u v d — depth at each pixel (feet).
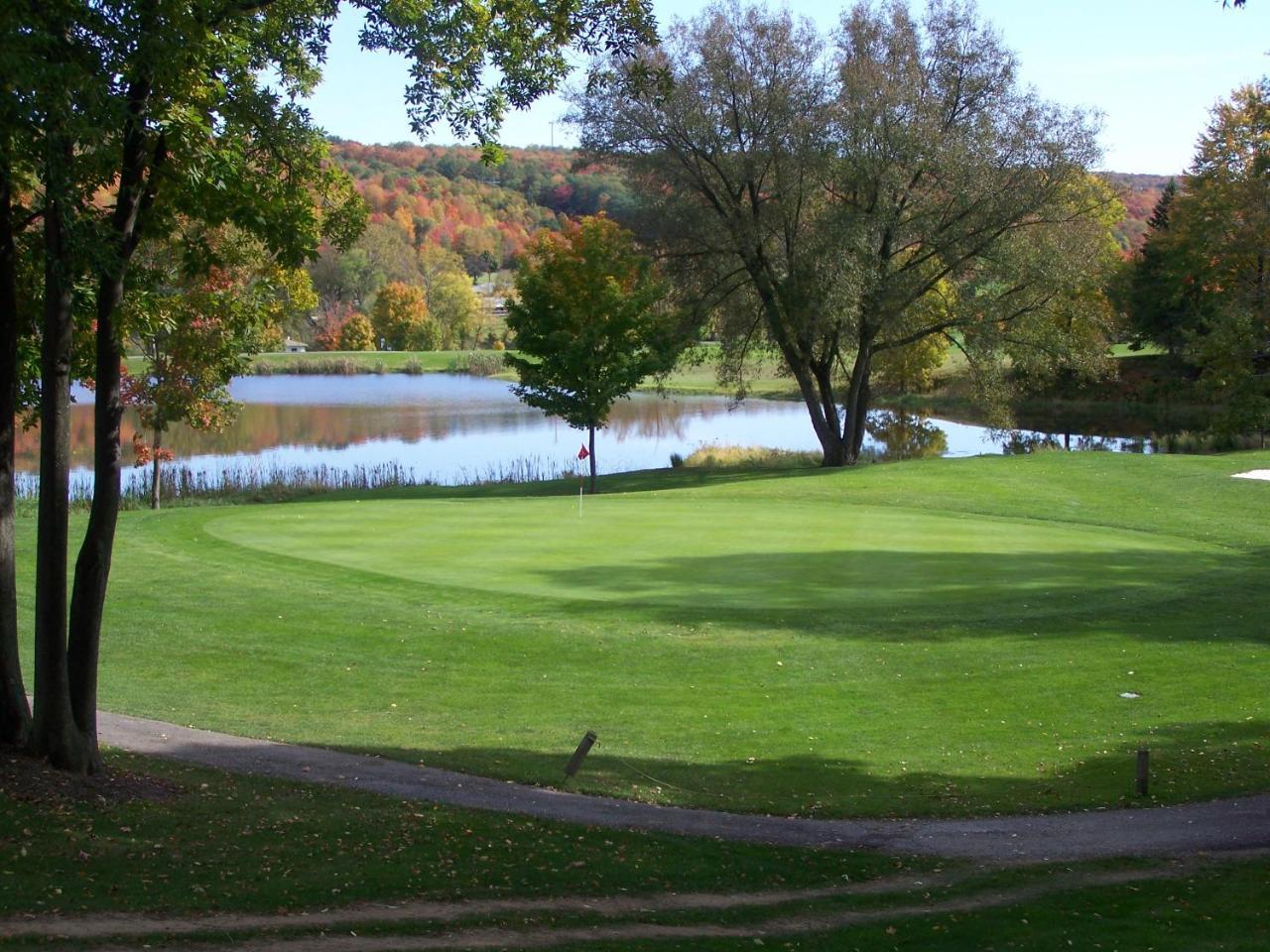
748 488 104.37
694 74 123.75
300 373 317.42
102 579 33.55
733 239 128.77
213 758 37.81
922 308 137.69
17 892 23.66
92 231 30.07
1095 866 30.01
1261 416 128.47
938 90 127.44
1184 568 69.62
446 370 323.78
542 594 60.03
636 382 122.72
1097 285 157.28
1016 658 51.03
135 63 30.04
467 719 43.83
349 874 26.58
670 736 42.22
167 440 181.16
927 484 105.40
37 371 39.04
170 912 23.26
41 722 33.06
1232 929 25.08
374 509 87.71
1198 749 40.91
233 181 34.42
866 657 50.96
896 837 32.68
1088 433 177.88
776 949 23.36
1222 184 181.27
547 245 123.95
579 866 28.45
